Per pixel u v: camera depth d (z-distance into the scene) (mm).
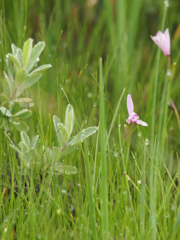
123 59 1250
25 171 995
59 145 1014
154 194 976
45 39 1243
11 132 1049
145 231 979
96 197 991
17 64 1023
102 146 949
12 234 988
